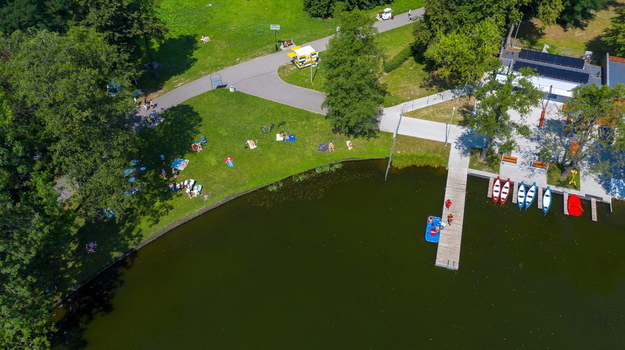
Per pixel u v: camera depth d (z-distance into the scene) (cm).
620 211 5184
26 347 3609
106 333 4188
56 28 6084
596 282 4534
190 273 4662
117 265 4734
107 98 4362
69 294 4466
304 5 9212
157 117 6347
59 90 3747
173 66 7544
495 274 4609
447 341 4100
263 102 6694
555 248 4841
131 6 6178
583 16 8238
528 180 5541
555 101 6569
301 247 4894
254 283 4569
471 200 5369
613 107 4841
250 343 4112
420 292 4469
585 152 5225
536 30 8406
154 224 5053
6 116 3856
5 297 3472
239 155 5859
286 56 7769
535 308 4328
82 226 4962
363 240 4950
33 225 3600
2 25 5847
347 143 6066
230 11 9312
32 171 4050
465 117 6388
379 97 5541
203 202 5309
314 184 5612
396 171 5766
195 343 4119
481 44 5966
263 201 5403
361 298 4431
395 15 9119
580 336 4125
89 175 4391
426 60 7112
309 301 4419
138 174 5547
